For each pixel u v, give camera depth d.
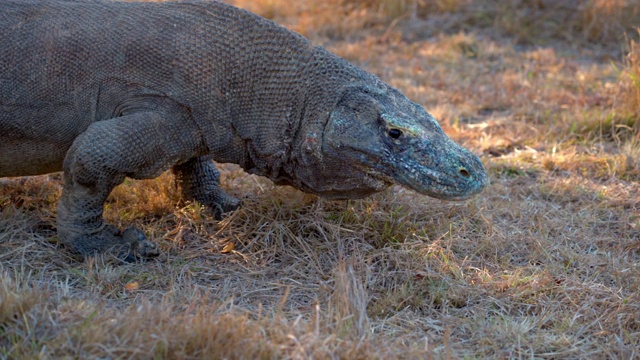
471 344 8.86
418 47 22.64
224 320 8.02
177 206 12.05
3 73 10.08
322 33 23.20
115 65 10.02
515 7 24.28
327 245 10.91
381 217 11.41
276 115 9.97
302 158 9.80
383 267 10.45
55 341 7.64
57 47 10.08
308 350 7.72
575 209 12.70
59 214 10.34
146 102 9.99
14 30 10.16
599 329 9.27
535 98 18.17
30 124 10.24
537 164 14.60
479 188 9.32
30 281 9.62
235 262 10.56
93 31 10.11
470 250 11.11
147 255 10.40
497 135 16.02
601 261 10.88
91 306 8.42
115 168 9.80
